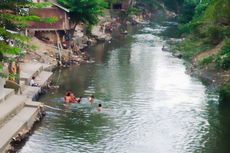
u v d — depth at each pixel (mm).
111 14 126438
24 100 44594
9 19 32156
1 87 43438
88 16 79250
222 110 49031
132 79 61938
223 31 74312
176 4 173750
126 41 98312
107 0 125625
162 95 54281
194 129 43219
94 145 38594
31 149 37062
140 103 50688
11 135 37188
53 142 38750
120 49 86812
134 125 43656
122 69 68250
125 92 54906
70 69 66000
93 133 41188
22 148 37094
